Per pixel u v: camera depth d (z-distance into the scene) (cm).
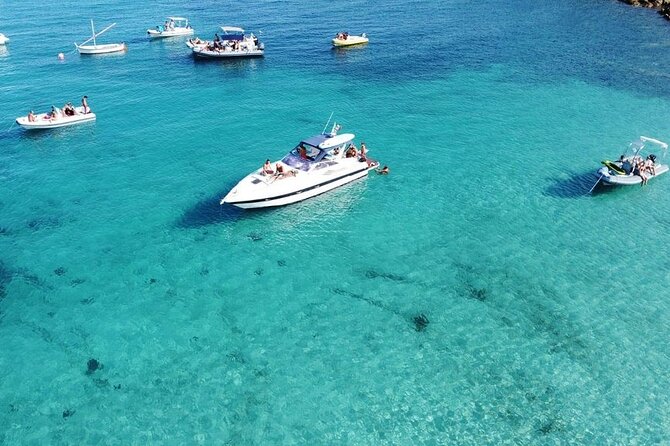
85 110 4597
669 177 3831
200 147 4175
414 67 6262
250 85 5638
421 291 2677
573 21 8275
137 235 3075
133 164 3888
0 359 2231
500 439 1955
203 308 2541
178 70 6075
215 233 3108
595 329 2455
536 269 2847
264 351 2309
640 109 5006
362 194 3550
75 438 1922
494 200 3503
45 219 3212
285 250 2973
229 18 8638
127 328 2409
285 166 3388
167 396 2092
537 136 4466
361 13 9081
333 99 5266
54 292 2620
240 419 2009
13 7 9188
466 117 4859
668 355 2322
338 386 2153
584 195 3572
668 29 7656
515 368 2247
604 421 2027
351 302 2598
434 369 2238
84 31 7600
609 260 2930
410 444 1931
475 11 9119
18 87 5362
